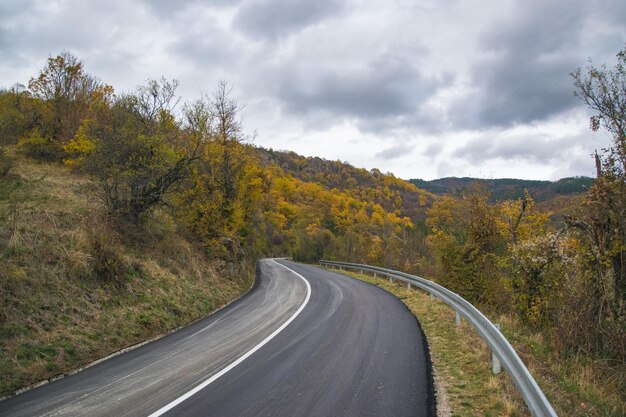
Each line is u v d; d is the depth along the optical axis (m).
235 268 21.39
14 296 8.78
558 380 7.11
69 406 5.73
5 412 5.66
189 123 21.83
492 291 19.52
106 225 13.98
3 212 12.41
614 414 6.07
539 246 13.90
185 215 20.48
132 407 5.57
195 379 6.66
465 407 5.41
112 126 15.99
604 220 11.01
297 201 100.62
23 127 24.50
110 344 9.18
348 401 5.56
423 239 51.91
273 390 6.04
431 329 10.17
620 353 9.38
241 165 24.17
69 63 28.12
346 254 47.41
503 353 6.19
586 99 11.29
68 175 21.17
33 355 7.61
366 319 11.38
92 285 10.82
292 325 10.78
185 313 12.63
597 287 10.93
